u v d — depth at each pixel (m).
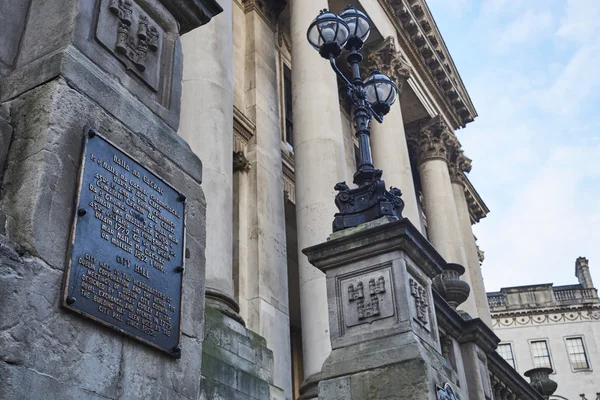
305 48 17.31
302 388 11.96
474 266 28.50
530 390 14.94
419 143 28.22
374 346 7.48
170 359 4.64
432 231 26.45
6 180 4.12
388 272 7.82
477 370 10.85
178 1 5.71
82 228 4.21
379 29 23.44
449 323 10.68
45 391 3.64
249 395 9.48
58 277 3.97
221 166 11.47
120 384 4.15
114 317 4.25
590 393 47.12
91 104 4.57
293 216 20.66
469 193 34.88
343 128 23.98
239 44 19.22
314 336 12.77
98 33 4.87
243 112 18.11
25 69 4.55
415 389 6.96
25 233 3.88
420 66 27.86
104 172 4.51
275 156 18.19
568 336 48.94
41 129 4.21
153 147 5.08
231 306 10.52
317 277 13.48
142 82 5.24
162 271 4.80
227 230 11.05
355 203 8.70
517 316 49.88
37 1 4.98
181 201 5.21
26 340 3.64
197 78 12.12
